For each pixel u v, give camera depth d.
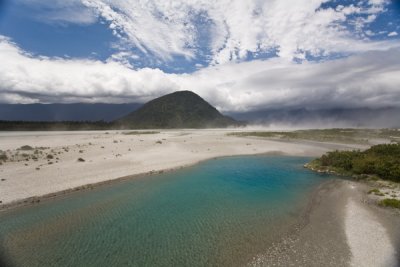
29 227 14.19
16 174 23.20
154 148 43.47
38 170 24.98
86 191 20.59
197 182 24.12
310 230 13.77
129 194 20.17
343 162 29.72
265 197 19.75
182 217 15.88
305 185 23.31
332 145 55.56
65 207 17.20
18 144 44.81
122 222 15.09
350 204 17.47
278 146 52.62
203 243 12.66
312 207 17.38
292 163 34.81
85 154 34.59
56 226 14.41
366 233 13.05
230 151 44.91
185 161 33.91
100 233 13.70
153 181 24.14
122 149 40.41
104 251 11.94
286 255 11.38
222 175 27.16
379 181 23.44
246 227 14.42
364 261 10.61
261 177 26.39
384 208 16.44
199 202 18.61
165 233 13.74
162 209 17.19
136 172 26.70
